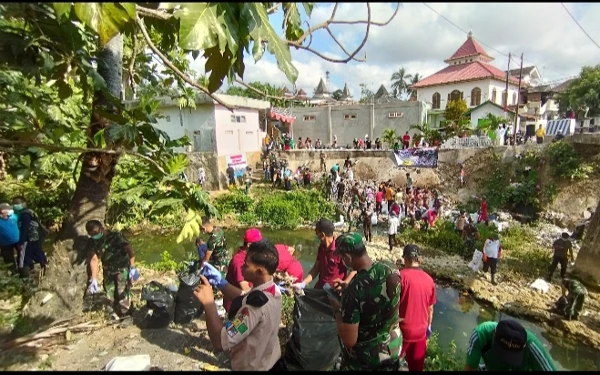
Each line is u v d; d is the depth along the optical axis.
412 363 3.46
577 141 15.51
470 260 10.88
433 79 26.48
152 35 5.25
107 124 3.68
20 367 2.97
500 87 24.95
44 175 7.00
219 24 2.12
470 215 14.55
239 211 16.52
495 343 2.27
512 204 16.16
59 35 2.73
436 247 12.22
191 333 3.84
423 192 17.03
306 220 16.05
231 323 2.62
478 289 8.72
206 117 18.31
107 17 1.92
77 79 5.18
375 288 2.62
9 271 5.22
